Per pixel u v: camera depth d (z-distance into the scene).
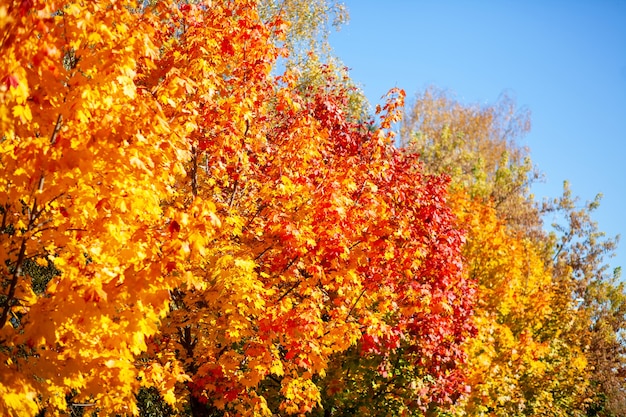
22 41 5.14
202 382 9.93
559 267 37.38
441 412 14.93
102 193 6.30
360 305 11.79
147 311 6.57
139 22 6.73
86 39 6.04
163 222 7.82
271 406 12.91
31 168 5.80
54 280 6.24
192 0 10.46
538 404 22.98
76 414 9.66
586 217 39.12
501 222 24.58
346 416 13.46
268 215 10.96
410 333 13.84
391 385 14.03
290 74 11.30
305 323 9.87
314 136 11.37
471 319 15.88
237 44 10.26
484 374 17.50
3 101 4.98
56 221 6.47
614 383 38.69
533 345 20.59
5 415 5.66
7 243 6.50
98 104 6.09
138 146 6.39
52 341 6.21
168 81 7.90
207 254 9.54
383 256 11.89
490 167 41.84
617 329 40.44
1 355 5.99
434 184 14.80
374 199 11.63
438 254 13.88
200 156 10.70
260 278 11.01
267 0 23.88
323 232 10.38
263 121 11.46
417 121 42.12
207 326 10.55
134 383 6.67
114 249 6.56
